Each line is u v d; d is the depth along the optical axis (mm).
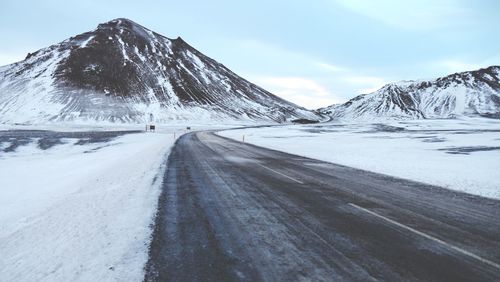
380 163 18469
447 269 4719
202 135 53469
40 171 15469
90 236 5883
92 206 7984
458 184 12102
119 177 12344
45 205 8203
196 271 4551
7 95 153375
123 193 9508
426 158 21547
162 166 15852
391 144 36844
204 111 170000
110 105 149250
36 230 6242
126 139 44250
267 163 17562
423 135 57812
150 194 9461
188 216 7238
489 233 6348
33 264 4770
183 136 49344
